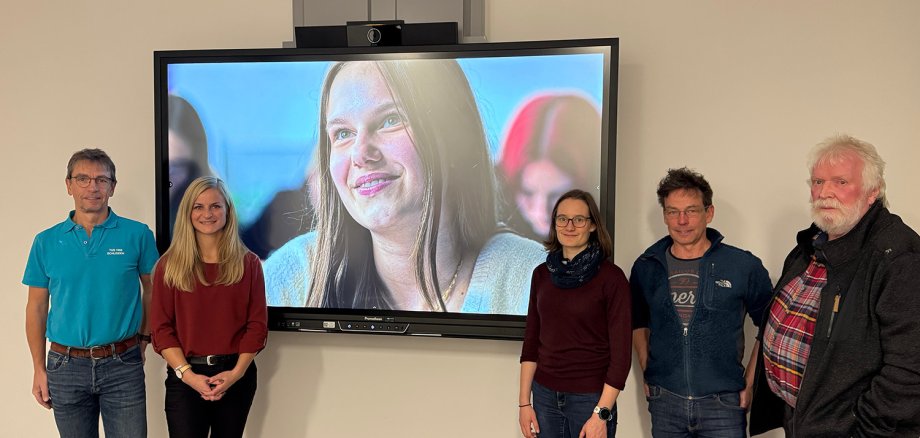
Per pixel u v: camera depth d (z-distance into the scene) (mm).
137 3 2975
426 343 2859
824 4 2602
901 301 1700
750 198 2662
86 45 3008
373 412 2904
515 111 2629
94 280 2488
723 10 2652
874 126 2592
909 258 1717
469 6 2725
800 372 1940
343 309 2771
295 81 2750
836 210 1831
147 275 2648
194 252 2395
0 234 3086
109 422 2570
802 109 2625
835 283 1840
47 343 3174
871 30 2582
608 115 2555
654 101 2701
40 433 3113
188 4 2945
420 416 2877
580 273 2146
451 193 2686
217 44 2936
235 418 2479
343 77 2723
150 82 2980
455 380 2848
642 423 2744
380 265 2744
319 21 2781
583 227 2178
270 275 2814
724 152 2670
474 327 2688
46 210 3059
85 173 2447
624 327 2131
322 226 2771
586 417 2158
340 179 2744
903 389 1673
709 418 2227
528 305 2574
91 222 2512
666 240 2377
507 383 2811
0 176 3070
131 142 3000
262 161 2789
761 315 2309
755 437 2697
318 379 2932
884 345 1729
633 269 2426
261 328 2480
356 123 2725
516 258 2648
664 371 2289
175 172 2822
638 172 2717
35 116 3047
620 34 2709
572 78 2580
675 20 2678
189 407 2389
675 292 2283
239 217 2814
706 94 2672
